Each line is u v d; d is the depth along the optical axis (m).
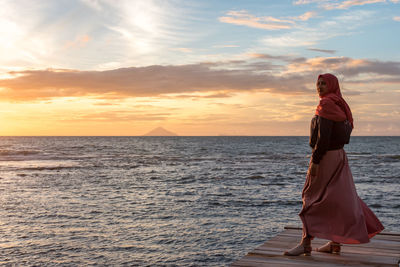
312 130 3.84
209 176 25.19
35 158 45.62
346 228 3.71
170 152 63.34
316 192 3.89
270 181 22.27
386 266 3.54
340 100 3.73
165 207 13.85
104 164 36.38
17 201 15.19
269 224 11.05
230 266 3.54
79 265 7.55
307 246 3.89
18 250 8.48
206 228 10.56
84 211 13.05
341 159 3.78
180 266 7.51
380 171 28.36
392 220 11.63
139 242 9.16
